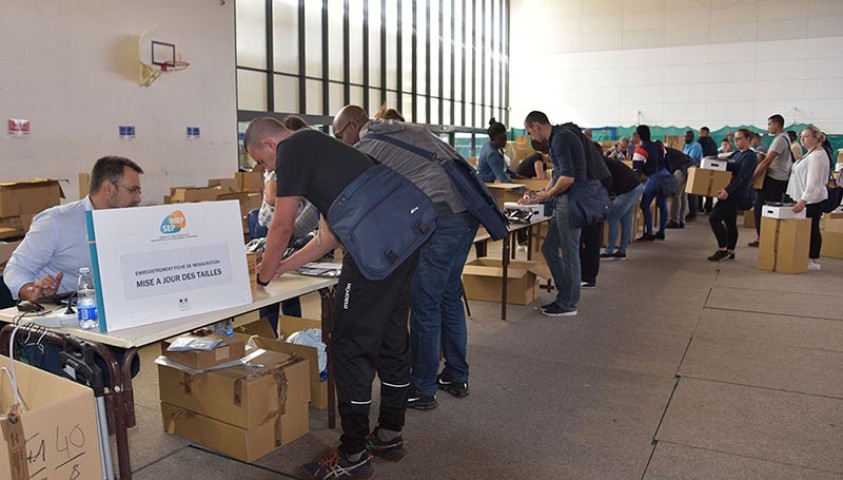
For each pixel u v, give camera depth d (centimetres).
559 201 407
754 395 291
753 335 382
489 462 231
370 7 967
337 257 282
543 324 407
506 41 1429
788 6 1224
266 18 772
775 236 568
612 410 276
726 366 329
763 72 1253
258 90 770
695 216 1017
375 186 201
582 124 1390
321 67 873
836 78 1208
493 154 568
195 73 618
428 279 258
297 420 245
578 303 461
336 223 200
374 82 991
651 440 247
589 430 257
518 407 279
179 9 595
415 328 267
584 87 1383
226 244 202
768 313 432
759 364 332
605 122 1371
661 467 227
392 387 226
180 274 192
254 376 230
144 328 180
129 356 173
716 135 1293
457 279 277
